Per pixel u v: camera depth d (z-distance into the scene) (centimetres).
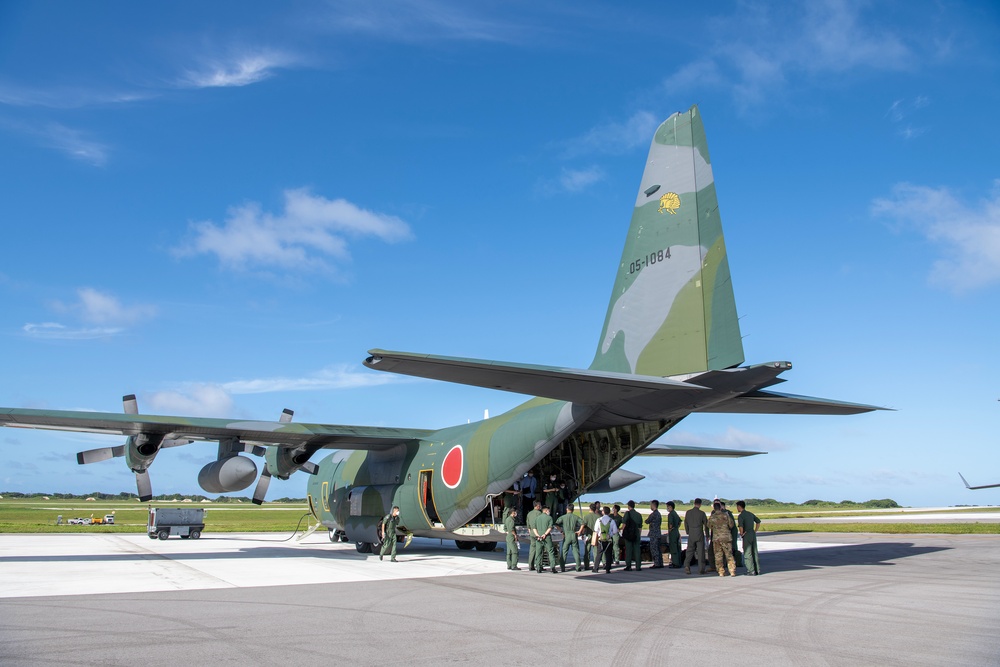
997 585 1034
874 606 841
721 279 1022
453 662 575
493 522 1464
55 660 581
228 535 2892
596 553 1252
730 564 1171
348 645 641
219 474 1530
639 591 994
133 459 1546
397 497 1647
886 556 1554
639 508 4828
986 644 627
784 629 702
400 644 645
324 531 3272
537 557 1264
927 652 597
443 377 926
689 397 1096
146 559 1581
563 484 1445
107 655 600
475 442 1443
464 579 1162
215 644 645
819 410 1264
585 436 1402
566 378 923
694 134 1114
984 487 3475
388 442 1681
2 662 574
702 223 1071
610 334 1203
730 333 992
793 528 2955
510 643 648
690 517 1220
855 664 556
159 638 671
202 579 1167
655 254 1137
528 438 1286
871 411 1275
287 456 1730
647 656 593
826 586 1032
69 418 1355
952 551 1692
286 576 1215
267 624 746
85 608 856
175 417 1458
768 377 983
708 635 676
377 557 1620
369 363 863
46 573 1267
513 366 881
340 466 2033
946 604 855
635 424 1285
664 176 1150
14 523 4278
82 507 8200
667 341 1084
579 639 663
